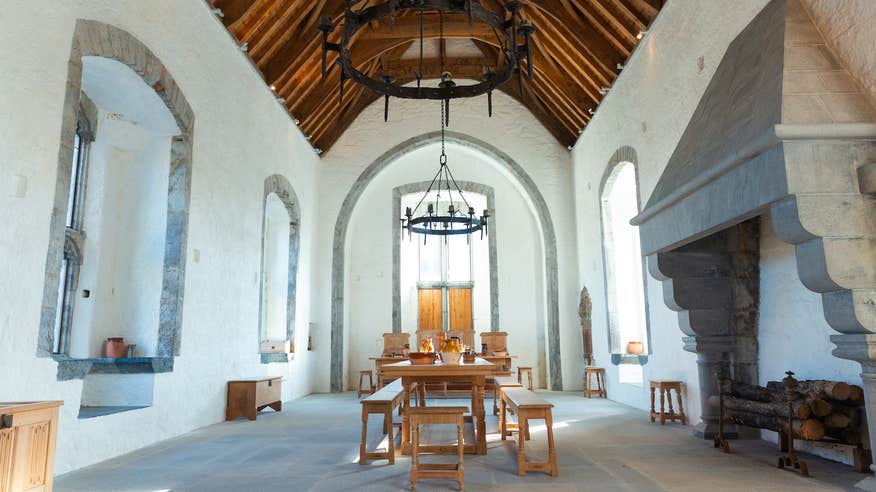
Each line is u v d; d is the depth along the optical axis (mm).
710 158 3943
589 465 4207
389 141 11789
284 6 7434
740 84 4086
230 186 7082
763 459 4359
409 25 9938
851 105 3258
